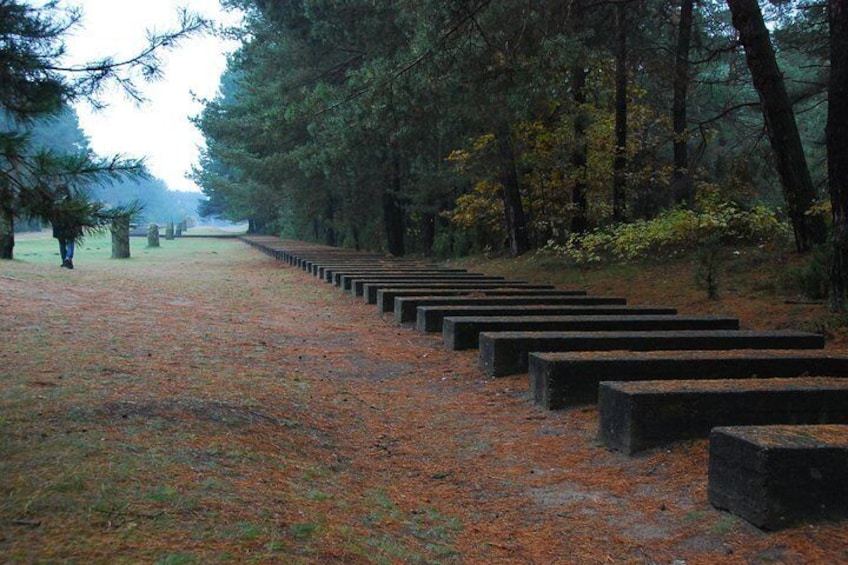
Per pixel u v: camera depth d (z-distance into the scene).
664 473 4.47
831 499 3.54
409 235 34.97
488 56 12.78
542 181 21.80
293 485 3.99
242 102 30.44
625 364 6.24
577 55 13.16
